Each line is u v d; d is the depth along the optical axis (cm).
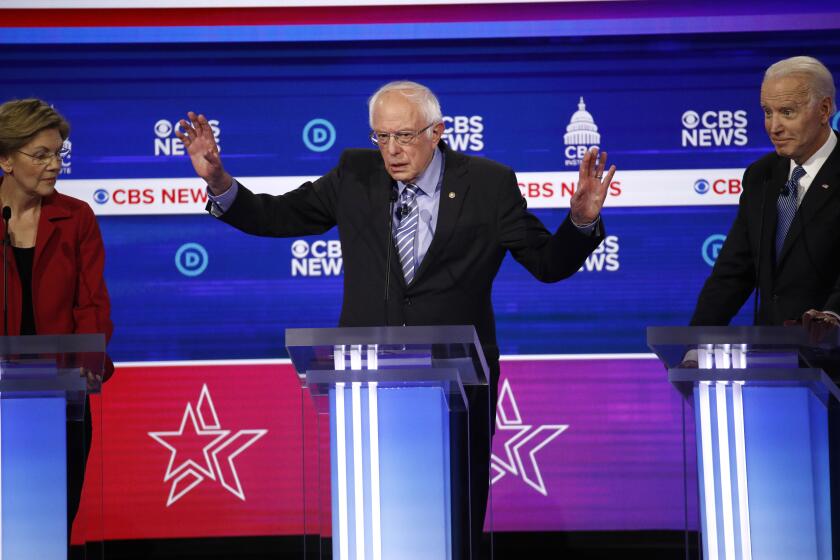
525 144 1670
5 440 852
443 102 1670
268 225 1198
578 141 1670
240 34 1661
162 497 1655
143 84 1669
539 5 1662
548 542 1655
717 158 1670
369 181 1180
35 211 1189
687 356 918
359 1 1662
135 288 1662
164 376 1661
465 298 1142
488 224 1153
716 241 1670
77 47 1664
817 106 1154
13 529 848
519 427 1664
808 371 850
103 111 1664
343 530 843
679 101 1672
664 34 1662
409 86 1129
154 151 1667
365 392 849
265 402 1666
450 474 845
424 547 841
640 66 1673
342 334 831
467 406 851
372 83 1675
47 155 1149
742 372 857
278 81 1673
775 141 1172
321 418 852
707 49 1669
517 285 1675
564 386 1667
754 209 1204
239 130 1672
